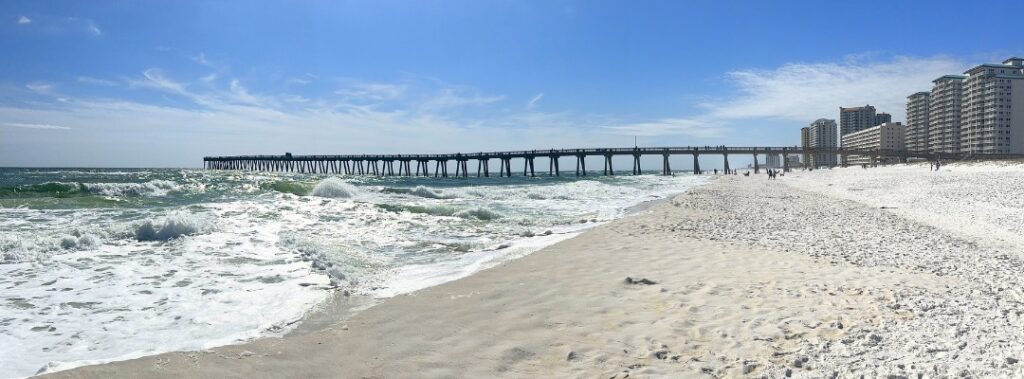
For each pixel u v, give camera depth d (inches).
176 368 153.3
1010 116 3969.0
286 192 902.4
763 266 301.6
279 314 215.9
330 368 155.9
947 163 2544.3
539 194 1027.3
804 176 2445.9
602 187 1460.4
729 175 3102.9
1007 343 165.0
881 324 187.9
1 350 174.4
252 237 398.6
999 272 280.2
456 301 233.1
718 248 369.4
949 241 398.0
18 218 486.0
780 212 641.6
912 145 5196.9
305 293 248.2
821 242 394.9
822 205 751.7
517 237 453.4
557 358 163.5
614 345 173.6
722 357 161.0
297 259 326.0
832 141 7726.4
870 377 141.7
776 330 184.2
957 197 826.2
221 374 149.7
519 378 148.6
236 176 2236.7
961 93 4414.4
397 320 205.0
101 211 552.4
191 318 210.8
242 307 225.8
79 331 194.7
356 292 253.3
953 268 292.4
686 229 479.2
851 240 404.5
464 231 487.8
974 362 149.7
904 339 171.0
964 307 208.4
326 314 215.8
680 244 390.6
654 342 175.6
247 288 256.8
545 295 241.1
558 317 206.4
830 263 310.0
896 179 1561.3
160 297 240.4
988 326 182.7
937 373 142.9
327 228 475.2
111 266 298.4
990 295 228.5
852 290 239.8
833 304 216.8
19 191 723.4
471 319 205.5
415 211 639.1
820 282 257.8
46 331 194.4
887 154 3499.0
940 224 508.7
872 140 5693.9
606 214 671.8
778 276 273.1
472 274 293.0
